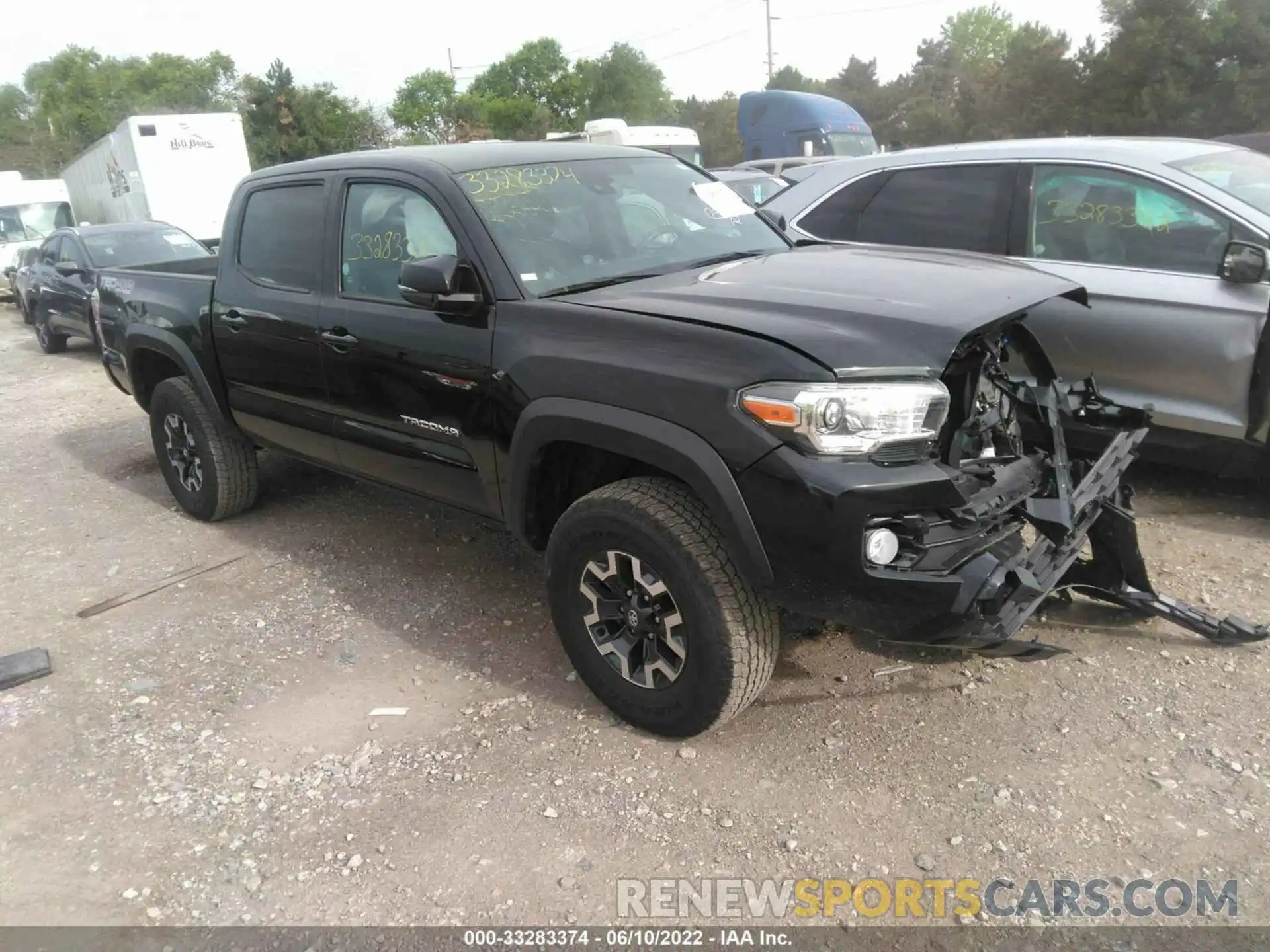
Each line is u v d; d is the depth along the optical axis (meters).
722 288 3.14
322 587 4.55
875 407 2.51
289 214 4.38
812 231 5.59
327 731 3.38
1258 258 3.98
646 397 2.80
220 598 4.52
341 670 3.79
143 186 15.93
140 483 6.56
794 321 2.74
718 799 2.87
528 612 4.14
